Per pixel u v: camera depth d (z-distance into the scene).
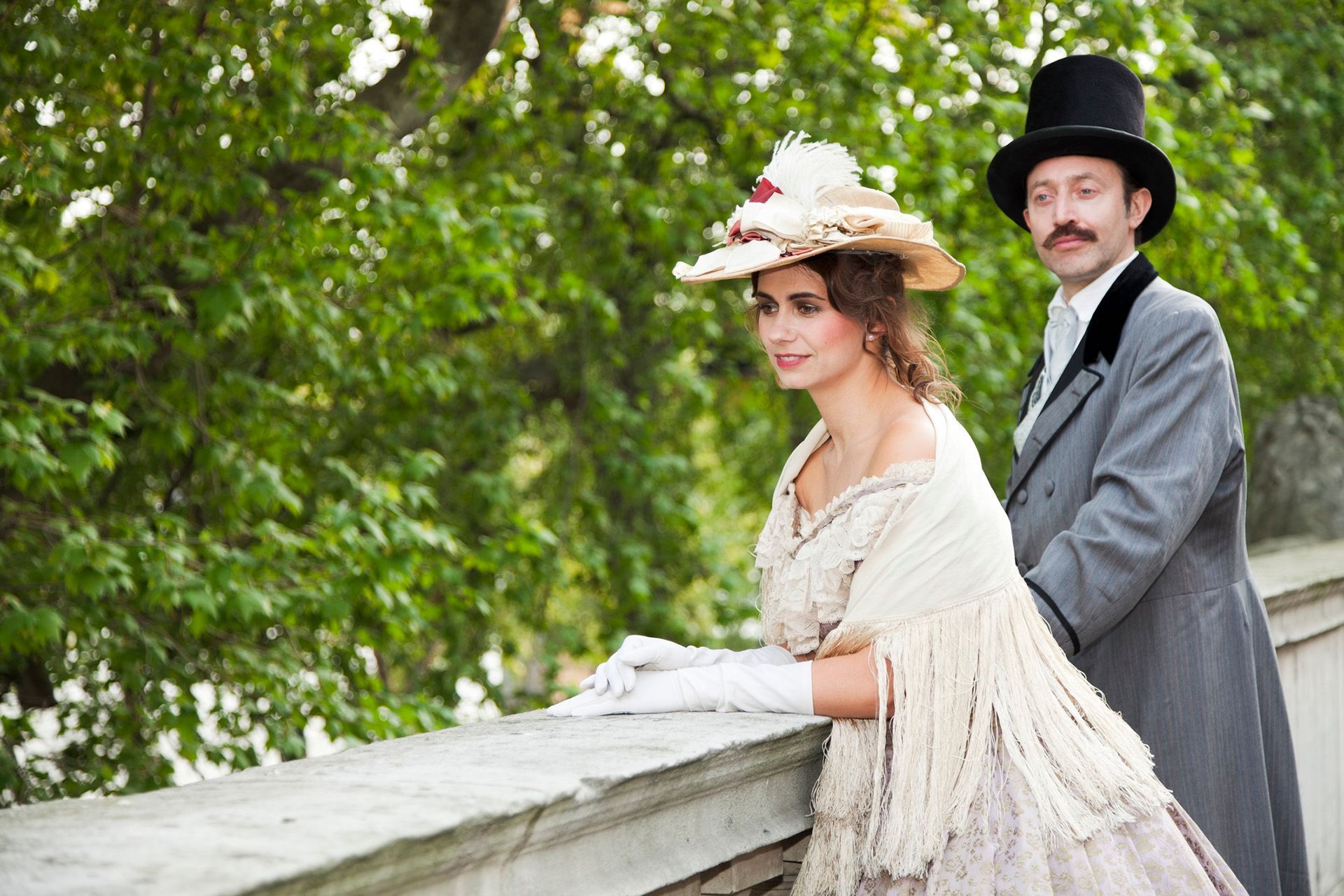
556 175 7.69
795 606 1.93
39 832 1.15
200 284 5.55
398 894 1.17
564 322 8.41
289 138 5.55
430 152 7.67
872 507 1.80
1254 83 7.97
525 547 6.38
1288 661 3.79
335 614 5.14
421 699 5.96
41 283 4.97
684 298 8.14
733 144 7.64
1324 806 4.07
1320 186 8.75
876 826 1.77
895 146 6.71
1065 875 1.74
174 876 1.02
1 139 4.74
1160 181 2.60
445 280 6.18
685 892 1.73
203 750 5.42
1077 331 2.65
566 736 1.65
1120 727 1.92
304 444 6.36
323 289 6.37
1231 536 2.48
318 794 1.29
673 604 8.81
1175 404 2.30
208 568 4.90
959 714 1.78
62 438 4.65
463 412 8.03
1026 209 2.87
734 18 7.20
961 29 7.23
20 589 5.07
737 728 1.70
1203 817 2.39
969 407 7.31
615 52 7.38
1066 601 2.18
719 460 11.73
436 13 6.38
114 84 5.66
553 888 1.37
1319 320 9.12
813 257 1.89
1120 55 7.04
